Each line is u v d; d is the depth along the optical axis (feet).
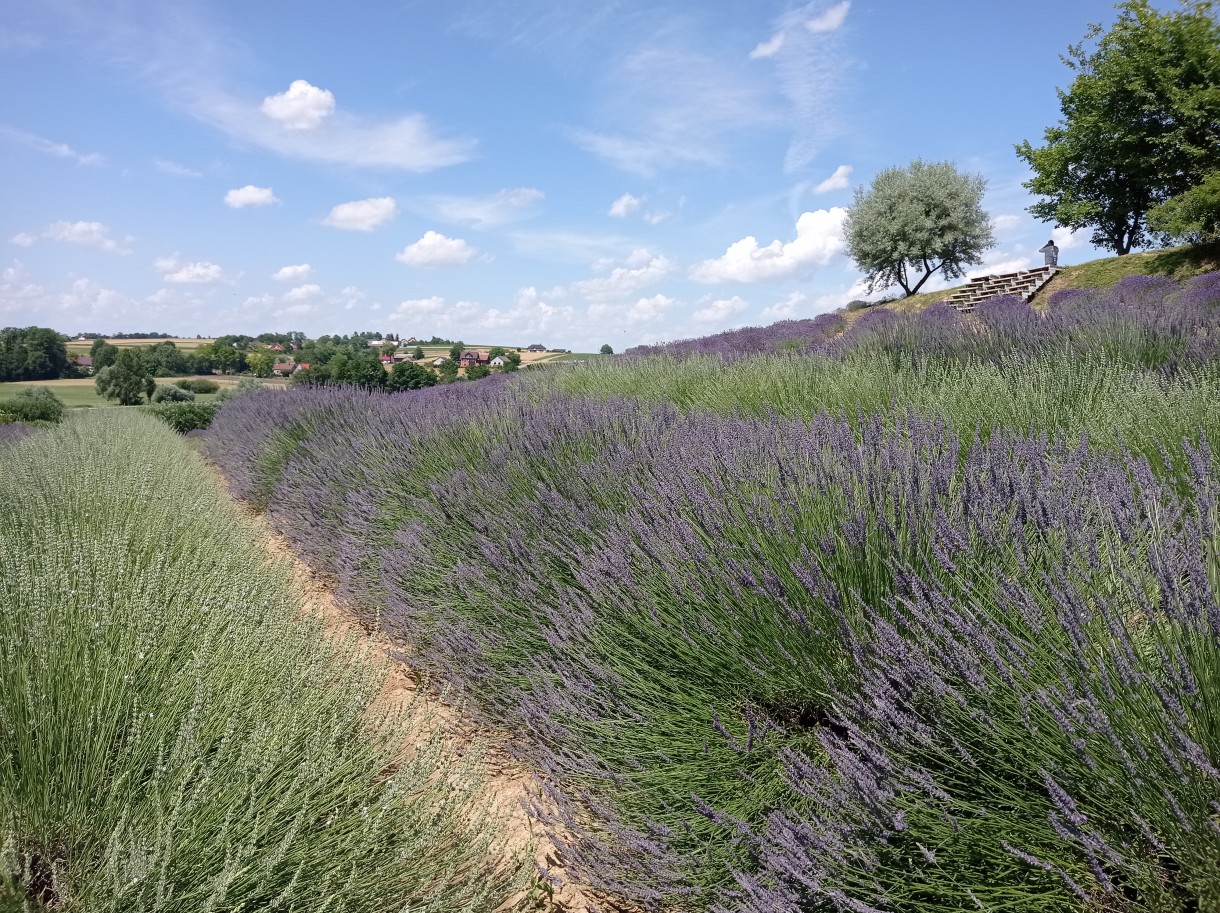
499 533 12.02
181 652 8.17
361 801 6.75
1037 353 19.98
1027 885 4.80
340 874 5.68
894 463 8.49
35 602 7.79
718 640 7.34
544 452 14.29
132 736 6.14
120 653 7.45
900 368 19.79
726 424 13.19
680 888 6.00
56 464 21.66
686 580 7.95
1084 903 4.56
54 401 104.01
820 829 5.47
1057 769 4.84
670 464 10.87
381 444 20.33
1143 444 11.29
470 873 6.34
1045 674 5.27
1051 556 6.09
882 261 117.08
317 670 8.46
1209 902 4.17
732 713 7.33
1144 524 6.54
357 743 7.51
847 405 16.38
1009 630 5.96
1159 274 61.67
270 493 28.22
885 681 5.75
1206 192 60.13
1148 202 82.74
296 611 11.43
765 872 5.73
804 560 7.39
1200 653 4.71
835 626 6.92
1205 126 72.79
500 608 10.36
